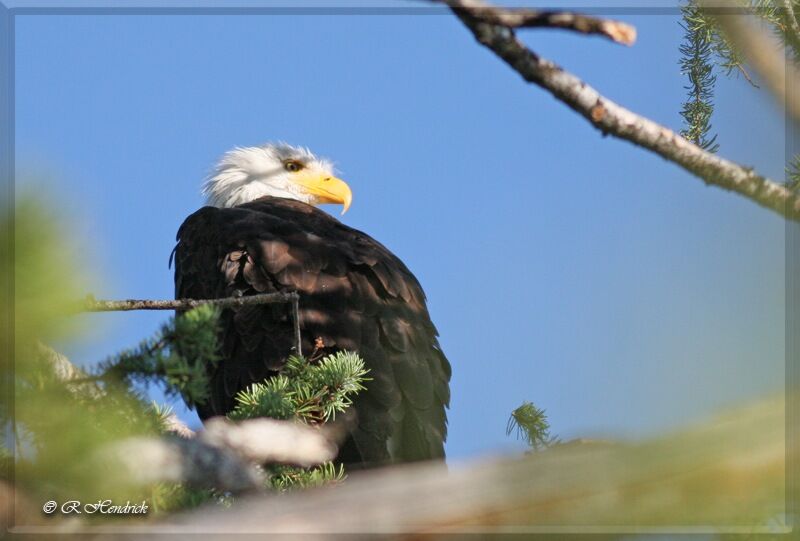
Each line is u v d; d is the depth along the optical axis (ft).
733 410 6.79
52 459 7.64
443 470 7.06
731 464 6.55
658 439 6.74
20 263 6.75
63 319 7.07
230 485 9.12
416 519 6.83
